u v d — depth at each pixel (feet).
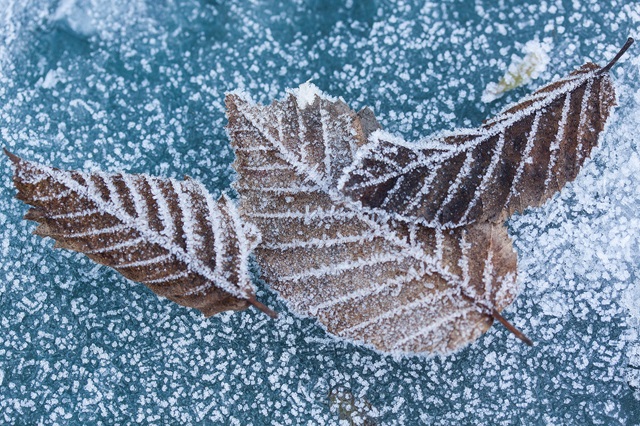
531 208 1.12
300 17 1.17
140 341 1.13
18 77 1.16
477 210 1.07
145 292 1.13
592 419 1.11
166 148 1.15
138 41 1.17
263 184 1.08
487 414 1.11
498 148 1.08
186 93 1.16
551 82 1.10
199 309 1.08
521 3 1.16
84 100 1.16
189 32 1.17
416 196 1.07
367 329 1.07
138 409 1.12
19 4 1.17
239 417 1.12
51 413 1.12
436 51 1.16
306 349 1.12
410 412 1.12
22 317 1.13
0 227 1.14
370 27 1.16
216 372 1.12
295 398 1.12
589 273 1.12
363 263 1.07
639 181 1.13
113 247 1.07
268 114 1.08
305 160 1.08
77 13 1.17
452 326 1.06
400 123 1.14
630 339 1.12
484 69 1.15
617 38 1.15
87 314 1.13
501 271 1.07
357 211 1.07
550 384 1.12
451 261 1.07
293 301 1.08
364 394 1.12
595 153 1.12
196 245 1.06
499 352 1.12
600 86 1.09
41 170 1.06
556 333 1.12
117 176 1.07
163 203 1.07
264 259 1.08
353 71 1.16
